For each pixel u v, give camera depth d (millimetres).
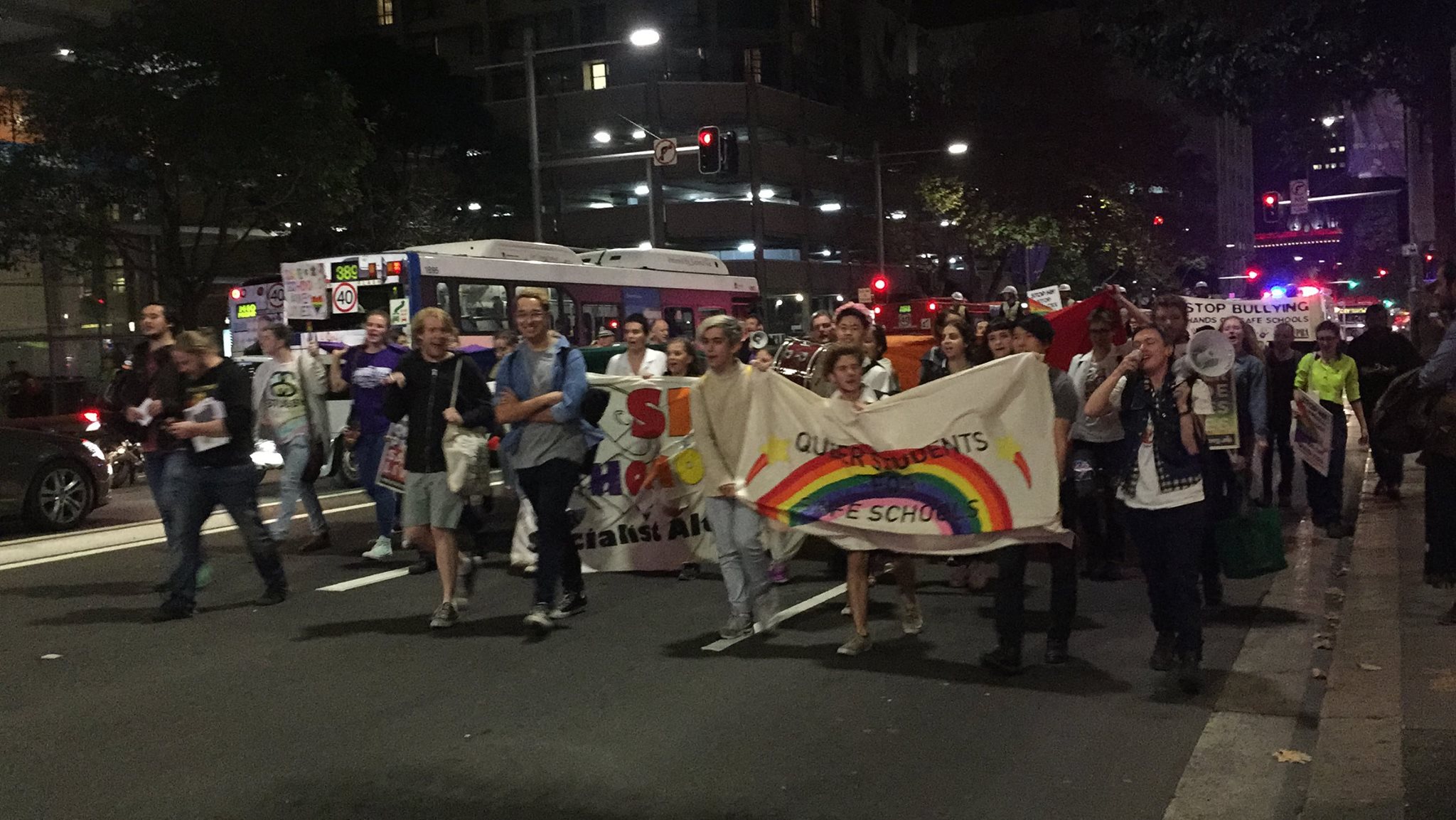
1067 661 6809
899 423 6754
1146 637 7363
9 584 9266
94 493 12734
